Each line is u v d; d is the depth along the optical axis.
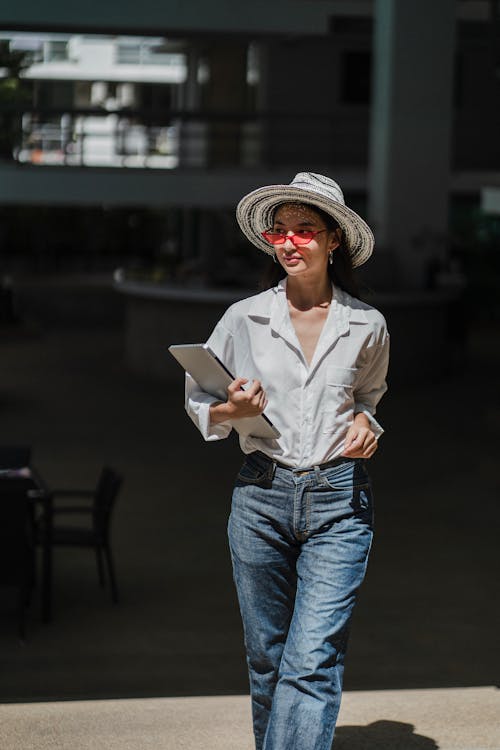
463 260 25.48
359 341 2.81
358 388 2.93
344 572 2.78
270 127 23.92
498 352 21.05
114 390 16.88
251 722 3.82
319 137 24.20
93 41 19.52
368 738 3.58
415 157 17.58
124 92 24.98
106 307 25.25
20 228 32.44
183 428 14.24
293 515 2.82
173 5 16.05
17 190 18.47
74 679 6.24
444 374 18.25
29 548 7.46
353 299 2.87
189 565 8.64
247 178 20.02
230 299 16.88
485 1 18.62
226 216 23.39
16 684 6.14
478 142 25.16
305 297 2.87
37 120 18.39
